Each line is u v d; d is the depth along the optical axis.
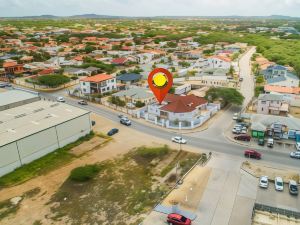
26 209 44.50
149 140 66.38
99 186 49.72
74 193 48.16
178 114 72.38
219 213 41.84
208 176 51.22
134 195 46.91
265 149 60.72
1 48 189.50
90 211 43.59
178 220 39.19
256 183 49.19
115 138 68.00
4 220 42.22
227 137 66.62
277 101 77.50
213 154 59.09
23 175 53.47
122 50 181.88
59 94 104.25
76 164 57.16
